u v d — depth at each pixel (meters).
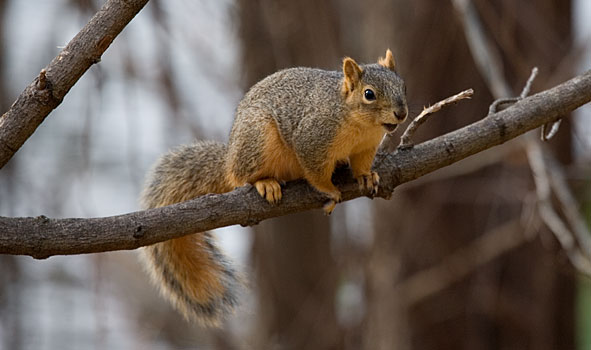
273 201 7.96
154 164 9.50
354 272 15.18
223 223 7.48
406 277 14.57
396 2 14.41
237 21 15.25
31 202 16.17
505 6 13.66
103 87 14.41
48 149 17.09
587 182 13.70
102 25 6.39
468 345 14.83
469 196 14.57
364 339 15.18
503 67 13.95
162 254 9.23
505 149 13.53
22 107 6.43
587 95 8.34
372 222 14.71
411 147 8.41
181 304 9.19
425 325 14.77
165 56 15.16
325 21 14.66
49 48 17.06
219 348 15.86
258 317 16.08
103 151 17.33
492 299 14.80
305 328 15.75
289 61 14.87
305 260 16.09
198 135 15.27
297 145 8.59
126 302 18.05
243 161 8.72
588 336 17.12
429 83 14.20
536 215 13.27
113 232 6.72
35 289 18.06
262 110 8.79
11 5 16.84
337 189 8.50
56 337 17.73
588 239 10.88
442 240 14.48
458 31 14.07
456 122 14.16
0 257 16.44
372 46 14.57
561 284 14.78
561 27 14.21
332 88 8.63
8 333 16.45
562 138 14.05
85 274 18.56
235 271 9.22
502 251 14.24
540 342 14.78
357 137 8.54
